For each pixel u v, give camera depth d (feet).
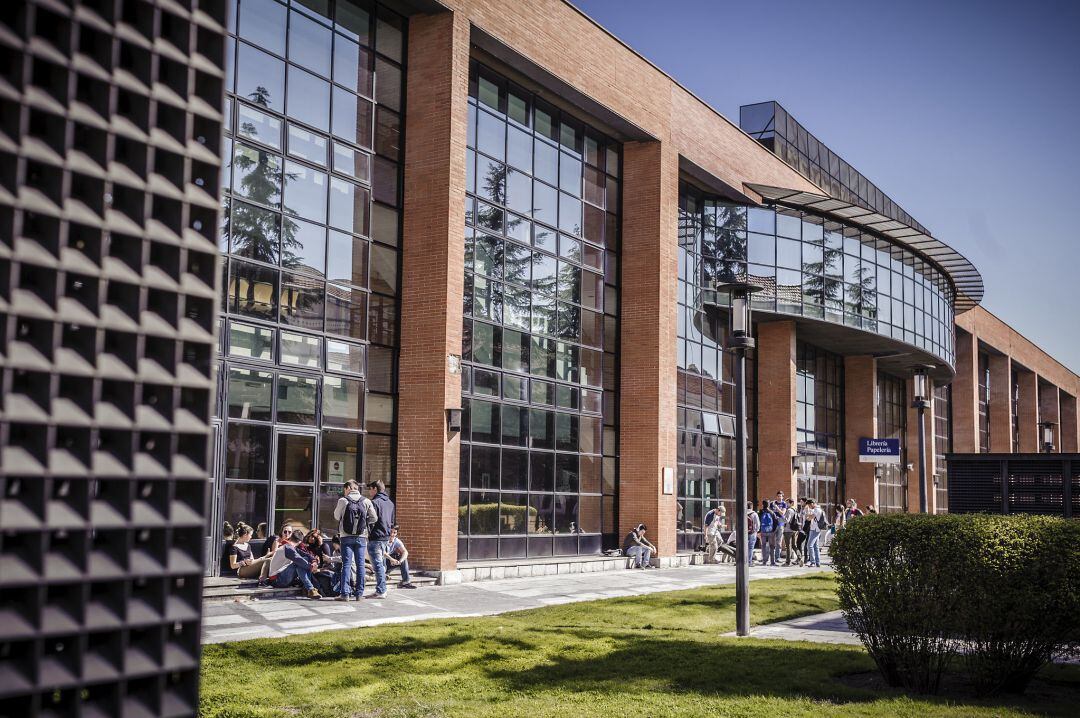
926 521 26.32
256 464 53.36
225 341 51.98
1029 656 25.76
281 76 56.90
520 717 22.06
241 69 54.29
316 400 57.57
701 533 96.32
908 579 25.93
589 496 81.05
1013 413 212.64
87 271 6.19
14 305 5.81
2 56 5.84
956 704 24.14
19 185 5.84
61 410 6.04
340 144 60.75
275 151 56.08
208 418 6.86
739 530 38.42
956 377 180.65
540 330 76.38
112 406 6.33
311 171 58.49
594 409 82.69
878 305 115.85
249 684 25.14
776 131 123.44
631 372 85.97
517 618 42.29
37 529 5.82
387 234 63.98
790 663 29.94
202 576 6.73
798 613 47.06
